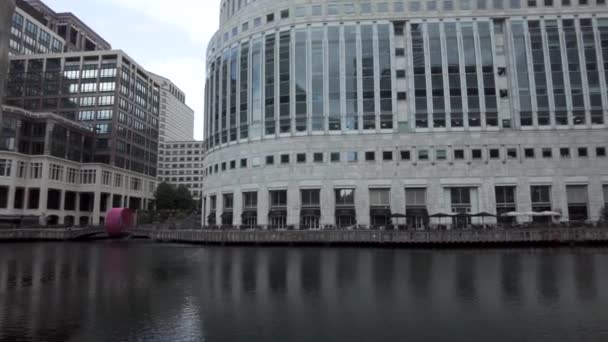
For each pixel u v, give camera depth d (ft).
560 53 207.21
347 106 212.02
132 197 386.93
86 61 369.71
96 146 354.54
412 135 206.80
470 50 210.38
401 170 204.74
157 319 52.03
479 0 212.84
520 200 198.49
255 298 64.59
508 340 43.06
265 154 218.79
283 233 175.52
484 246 160.86
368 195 204.95
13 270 99.86
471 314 53.62
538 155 201.26
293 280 81.82
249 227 211.41
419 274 88.58
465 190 202.69
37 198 297.53
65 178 313.32
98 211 329.52
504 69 209.36
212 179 247.50
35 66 369.50
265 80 225.35
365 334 45.47
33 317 53.42
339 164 208.33
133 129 390.63
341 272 92.43
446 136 205.16
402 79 212.02
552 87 205.16
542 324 48.57
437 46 211.61
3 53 91.81
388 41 214.48
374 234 167.22
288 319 51.67
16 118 290.56
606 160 199.21
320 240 171.83
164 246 185.68
